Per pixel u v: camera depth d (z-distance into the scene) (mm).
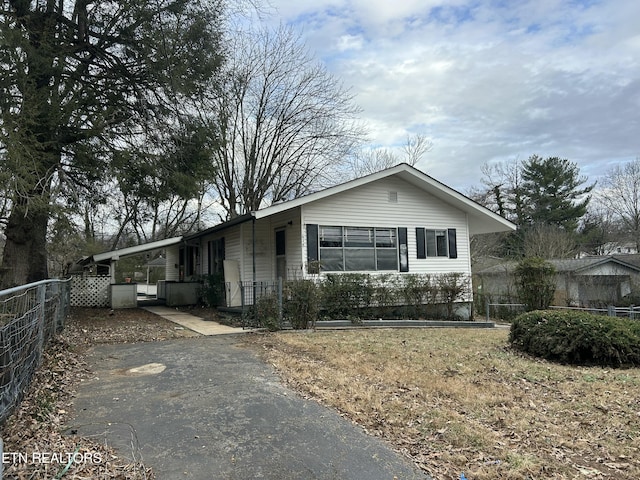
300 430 3936
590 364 7148
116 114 11828
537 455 3600
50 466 3057
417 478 3148
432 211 14156
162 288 19859
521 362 7137
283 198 24938
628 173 36531
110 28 11703
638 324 7582
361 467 3277
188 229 31359
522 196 39125
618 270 23062
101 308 15492
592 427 4258
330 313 11500
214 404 4590
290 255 12633
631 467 3408
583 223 38969
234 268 13492
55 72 10266
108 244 32125
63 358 6281
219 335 9164
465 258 14688
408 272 13414
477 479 3180
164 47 11266
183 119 12633
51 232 12680
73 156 11508
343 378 5645
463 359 7125
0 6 9500
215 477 3064
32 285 4555
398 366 6410
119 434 3773
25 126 9266
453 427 4113
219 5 12477
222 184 24703
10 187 8578
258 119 23922
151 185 12391
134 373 5879
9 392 3752
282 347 7742
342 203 12562
